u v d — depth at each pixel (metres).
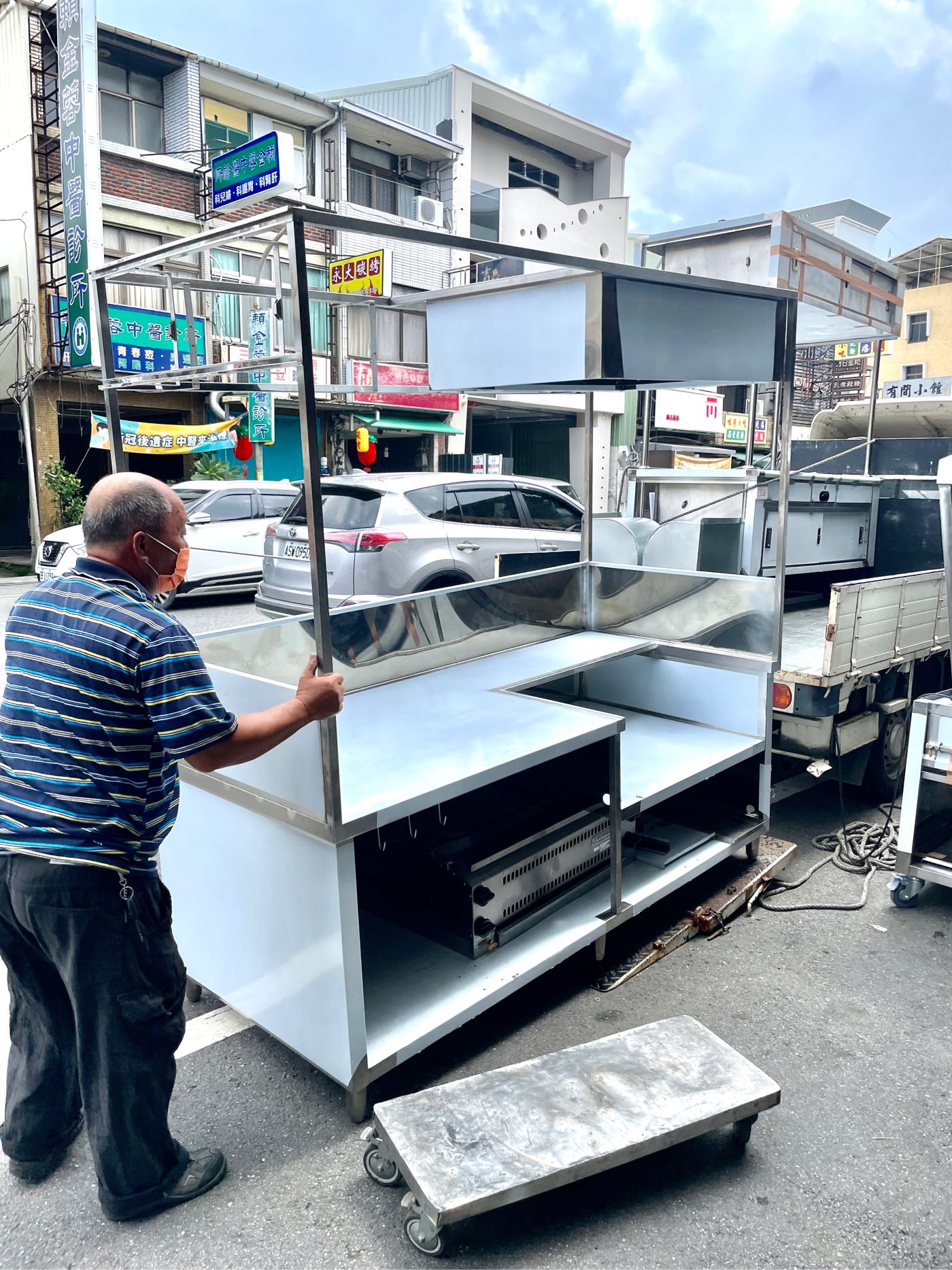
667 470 5.44
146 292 12.49
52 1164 2.09
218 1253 1.85
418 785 2.24
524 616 3.95
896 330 5.02
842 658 3.67
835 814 4.31
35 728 1.72
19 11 12.66
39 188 13.23
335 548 6.33
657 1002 2.74
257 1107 2.29
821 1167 2.07
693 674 3.76
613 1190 2.01
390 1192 2.02
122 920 1.76
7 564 14.41
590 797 2.99
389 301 2.83
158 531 1.83
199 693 1.72
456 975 2.47
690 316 2.78
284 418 14.76
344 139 15.64
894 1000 2.75
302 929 2.15
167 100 14.21
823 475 5.26
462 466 16.25
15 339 14.05
